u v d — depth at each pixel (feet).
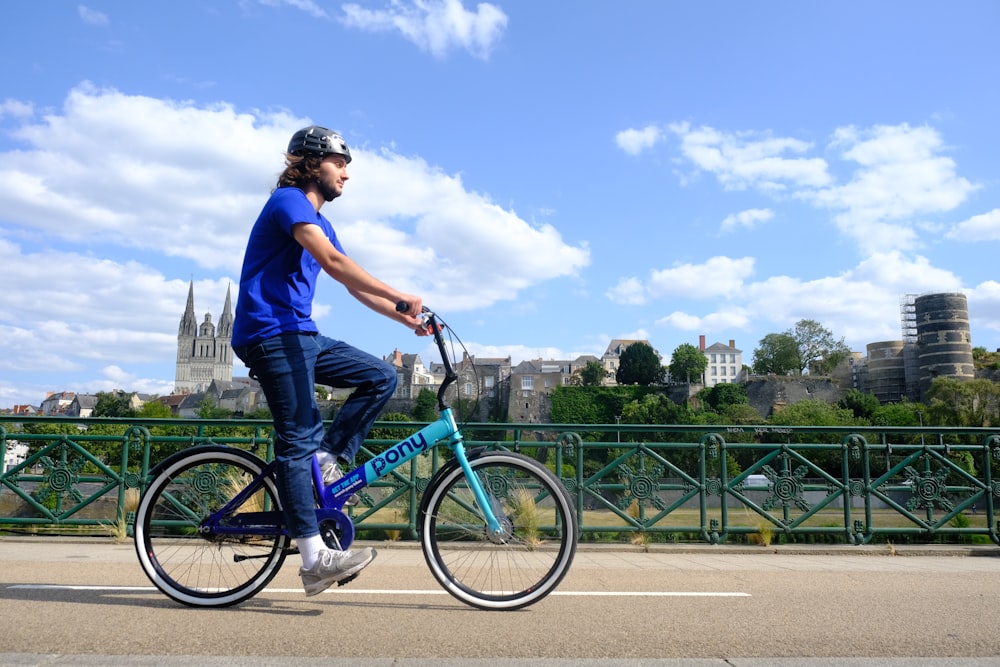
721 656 7.95
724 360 512.22
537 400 344.49
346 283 9.66
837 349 388.98
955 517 22.48
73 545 19.79
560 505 10.41
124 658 7.51
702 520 22.04
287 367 9.70
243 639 8.34
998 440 22.85
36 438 21.42
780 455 22.50
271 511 10.32
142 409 446.60
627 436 22.33
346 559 9.67
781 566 17.11
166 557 10.43
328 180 10.30
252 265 9.91
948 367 347.36
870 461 22.71
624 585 12.96
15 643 8.04
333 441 10.23
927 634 9.12
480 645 8.20
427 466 21.38
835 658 7.96
